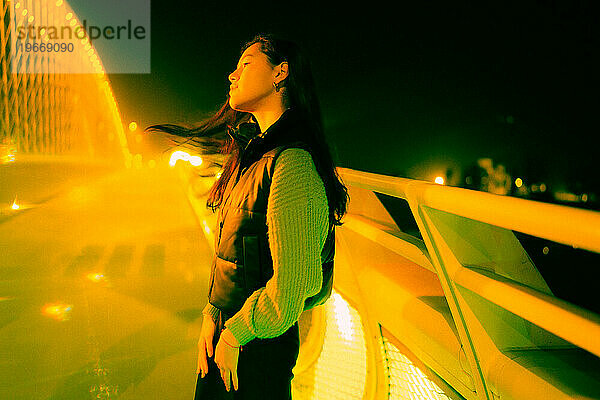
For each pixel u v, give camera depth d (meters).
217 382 1.63
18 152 26.50
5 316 3.86
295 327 1.62
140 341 3.45
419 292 1.75
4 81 26.25
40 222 7.99
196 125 2.05
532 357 1.16
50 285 4.69
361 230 1.98
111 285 4.75
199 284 4.89
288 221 1.36
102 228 7.69
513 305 1.00
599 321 0.82
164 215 9.08
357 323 2.22
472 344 1.24
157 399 2.69
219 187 1.85
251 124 1.86
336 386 2.37
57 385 2.81
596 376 1.07
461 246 1.28
